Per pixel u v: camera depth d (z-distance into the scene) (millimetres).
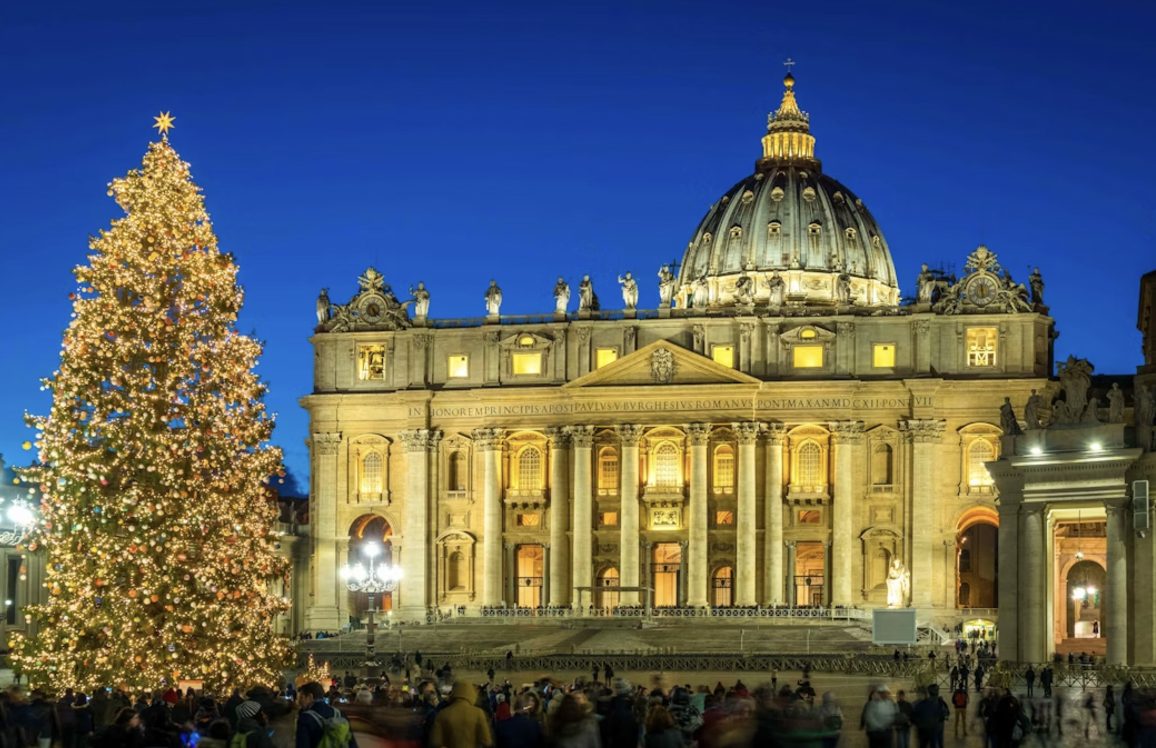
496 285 159125
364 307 161000
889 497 151250
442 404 158375
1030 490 77562
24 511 70125
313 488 160625
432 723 33625
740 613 141875
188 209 68062
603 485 156500
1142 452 72938
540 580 158375
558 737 32844
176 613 65000
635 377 153625
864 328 153125
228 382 68125
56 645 64688
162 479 65312
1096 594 122750
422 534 157250
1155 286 92812
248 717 37750
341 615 158375
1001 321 151000
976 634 142750
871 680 98812
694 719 48312
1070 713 66312
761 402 152625
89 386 65500
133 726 38656
